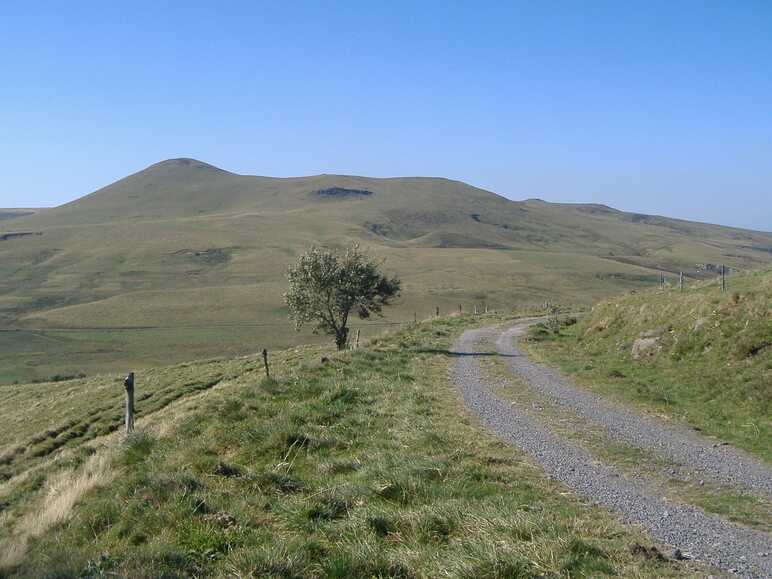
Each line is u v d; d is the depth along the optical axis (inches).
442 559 262.7
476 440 470.0
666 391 653.9
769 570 258.5
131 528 326.0
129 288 5526.6
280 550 277.9
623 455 439.5
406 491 346.9
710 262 7859.3
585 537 283.7
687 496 356.8
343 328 1504.7
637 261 7824.8
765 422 514.6
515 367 861.8
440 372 805.9
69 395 1449.3
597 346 967.6
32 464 969.5
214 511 334.0
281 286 5270.7
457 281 5521.7
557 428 517.7
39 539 345.7
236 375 1314.0
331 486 368.8
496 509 310.0
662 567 258.1
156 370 1612.9
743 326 691.4
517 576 245.1
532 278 5807.1
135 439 505.7
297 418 526.9
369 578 258.8
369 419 532.7
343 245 7554.1
